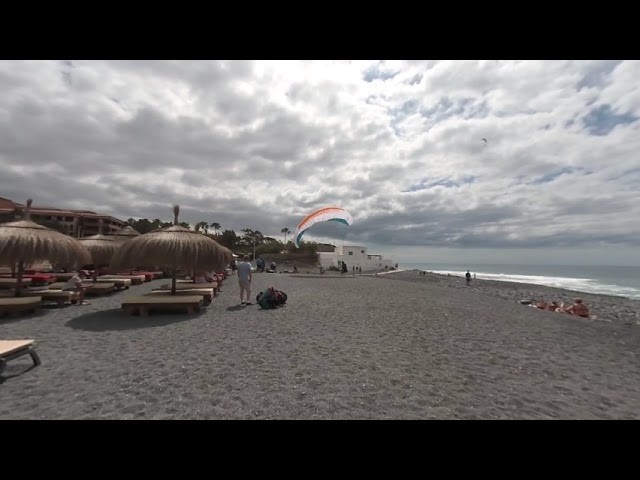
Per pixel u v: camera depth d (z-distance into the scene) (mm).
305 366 4750
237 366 4676
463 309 11133
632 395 4215
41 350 5355
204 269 9578
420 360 5266
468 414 3471
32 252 8266
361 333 6992
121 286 13758
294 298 12539
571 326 9047
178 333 6617
